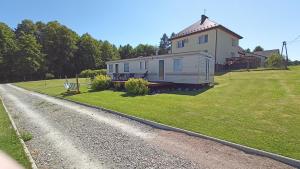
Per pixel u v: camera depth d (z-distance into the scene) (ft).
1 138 27.22
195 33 121.49
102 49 277.44
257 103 41.42
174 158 21.57
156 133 29.30
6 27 217.15
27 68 206.39
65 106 52.06
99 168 20.17
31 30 246.06
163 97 54.19
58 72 233.96
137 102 49.03
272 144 22.86
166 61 75.72
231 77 87.30
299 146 22.12
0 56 200.03
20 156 21.50
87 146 25.57
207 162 20.48
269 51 183.01
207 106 41.19
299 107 36.60
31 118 41.47
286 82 63.93
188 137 27.09
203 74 70.13
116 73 92.68
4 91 102.83
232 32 123.13
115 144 25.80
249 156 21.35
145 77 81.92
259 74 87.81
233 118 32.60
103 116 39.73
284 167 19.15
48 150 24.82
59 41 234.79
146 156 22.26
